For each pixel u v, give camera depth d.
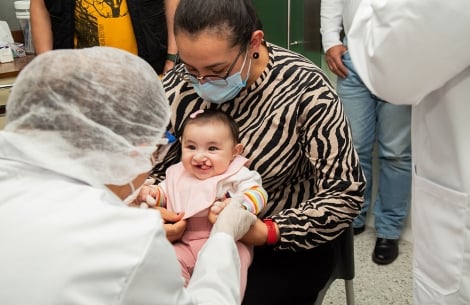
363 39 1.04
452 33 0.82
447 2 0.80
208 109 1.23
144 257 0.60
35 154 0.66
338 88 2.19
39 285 0.56
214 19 1.03
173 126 1.30
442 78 0.92
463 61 0.88
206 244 0.97
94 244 0.59
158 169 1.35
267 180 1.23
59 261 0.57
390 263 2.15
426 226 1.14
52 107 0.67
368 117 2.15
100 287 0.58
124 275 0.59
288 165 1.21
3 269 0.58
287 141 1.19
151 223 0.63
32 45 2.47
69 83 0.68
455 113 0.98
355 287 2.00
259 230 1.13
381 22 0.89
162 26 2.08
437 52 0.86
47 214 0.61
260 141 1.20
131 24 2.03
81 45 2.07
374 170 2.33
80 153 0.69
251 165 1.22
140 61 0.78
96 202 0.63
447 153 1.04
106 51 0.75
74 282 0.57
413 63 0.90
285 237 1.15
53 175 0.67
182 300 0.70
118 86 0.71
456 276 1.07
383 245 2.16
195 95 1.28
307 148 1.19
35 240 0.59
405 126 2.03
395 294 1.95
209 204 1.15
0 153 0.67
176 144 1.33
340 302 1.92
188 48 1.06
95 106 0.69
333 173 1.17
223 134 1.17
